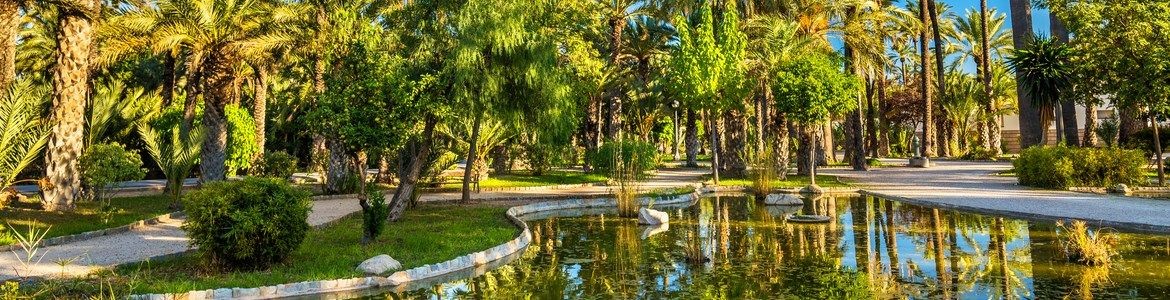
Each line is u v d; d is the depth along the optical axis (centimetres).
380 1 2120
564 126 1534
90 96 1903
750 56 2456
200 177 1838
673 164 4266
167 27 1712
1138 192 1666
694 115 3625
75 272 754
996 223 1161
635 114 4659
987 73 3847
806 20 2756
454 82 1248
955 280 698
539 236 1123
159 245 970
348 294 692
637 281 729
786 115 2073
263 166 2359
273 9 1953
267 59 2102
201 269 772
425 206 1581
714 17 2559
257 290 674
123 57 1869
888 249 907
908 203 1573
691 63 2077
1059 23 2770
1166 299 600
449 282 748
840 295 641
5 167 1070
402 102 1059
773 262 825
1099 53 1734
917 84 5169
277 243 775
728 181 2395
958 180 2259
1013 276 713
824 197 1812
